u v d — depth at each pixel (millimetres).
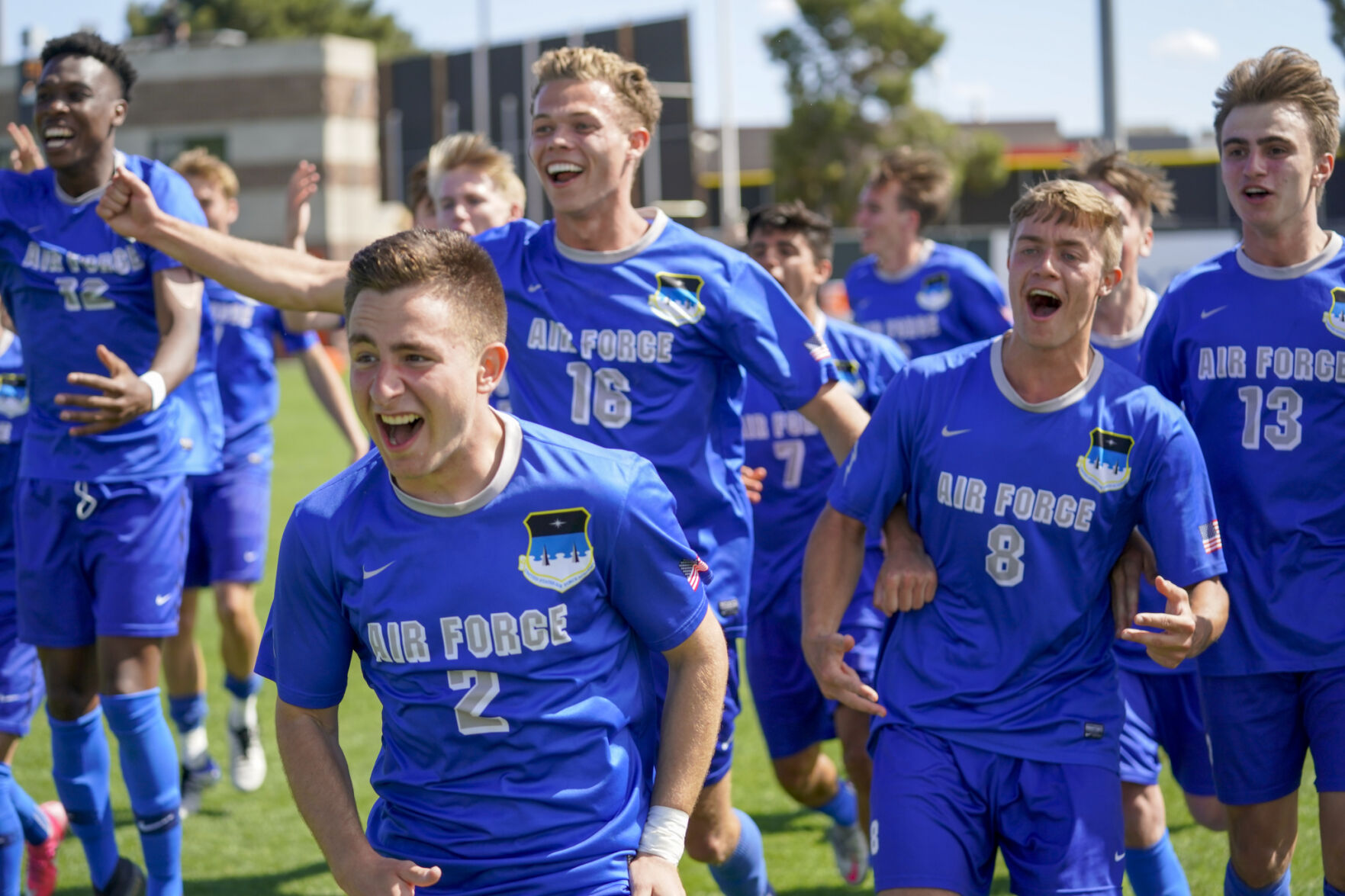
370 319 2154
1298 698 3451
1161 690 4035
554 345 3508
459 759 2330
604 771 2354
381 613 2307
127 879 4199
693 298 3480
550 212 37438
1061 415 2908
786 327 3551
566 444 2355
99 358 3912
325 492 2367
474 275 2227
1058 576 2902
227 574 5551
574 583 2312
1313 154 3357
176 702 5434
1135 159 4648
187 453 4219
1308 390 3393
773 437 4625
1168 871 3818
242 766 5594
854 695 3020
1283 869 3578
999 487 2914
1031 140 56500
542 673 2309
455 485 2283
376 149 42562
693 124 33375
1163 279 17703
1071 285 2809
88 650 4121
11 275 4066
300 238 4953
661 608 2393
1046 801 2842
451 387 2170
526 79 37219
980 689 2902
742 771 6027
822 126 36719
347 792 2383
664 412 3484
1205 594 2881
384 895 2232
